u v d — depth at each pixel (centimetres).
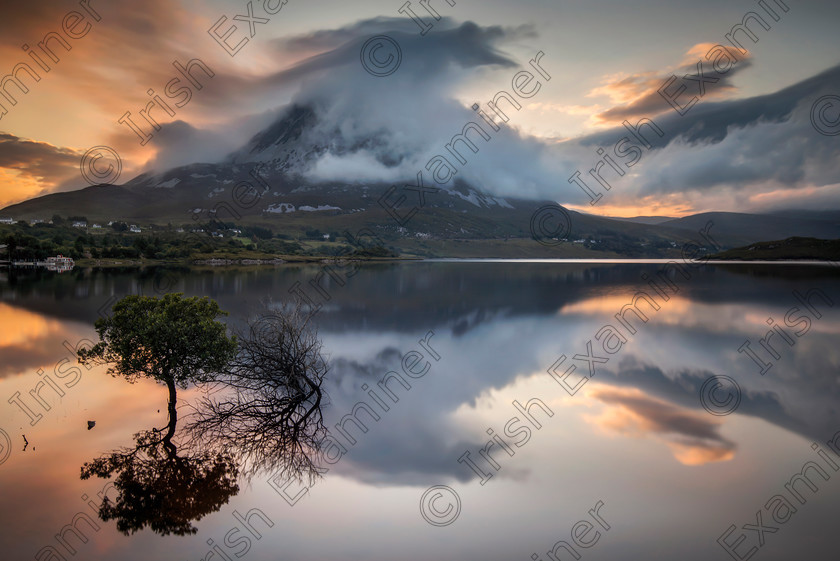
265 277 10581
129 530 1234
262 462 1661
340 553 1176
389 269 15200
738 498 1470
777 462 1712
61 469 1527
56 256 13562
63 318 4572
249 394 2303
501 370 2953
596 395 2477
